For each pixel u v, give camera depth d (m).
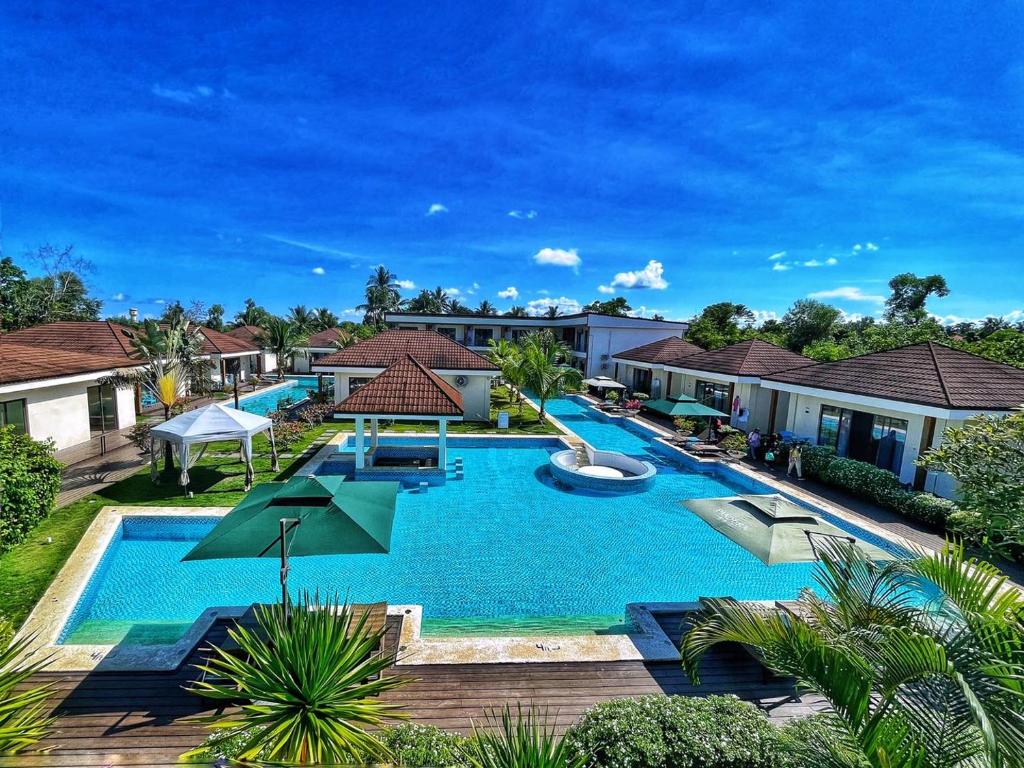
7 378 15.24
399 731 4.75
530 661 6.88
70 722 5.51
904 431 15.41
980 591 4.11
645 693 6.39
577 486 16.30
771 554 7.41
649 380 35.12
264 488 7.97
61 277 46.03
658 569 10.90
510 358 30.06
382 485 8.47
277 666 4.30
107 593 9.20
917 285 62.50
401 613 8.04
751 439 19.44
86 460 16.61
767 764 4.27
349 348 26.89
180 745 5.25
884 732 3.42
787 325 56.06
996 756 2.70
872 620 4.64
